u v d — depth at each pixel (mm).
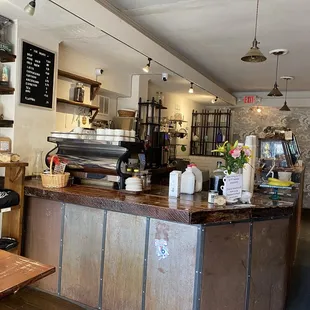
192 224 2094
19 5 2660
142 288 2377
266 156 5270
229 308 2299
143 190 2820
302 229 5602
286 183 3559
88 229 2611
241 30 3799
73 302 2686
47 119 3438
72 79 4070
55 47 3500
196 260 2164
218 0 3053
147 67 4117
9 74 3090
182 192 2760
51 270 1553
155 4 3205
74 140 3027
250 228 2346
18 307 2568
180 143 7773
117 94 5102
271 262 2486
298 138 8000
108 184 2918
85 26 3105
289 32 3809
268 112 8289
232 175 2363
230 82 6957
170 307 2271
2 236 2906
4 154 2740
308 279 3504
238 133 8602
